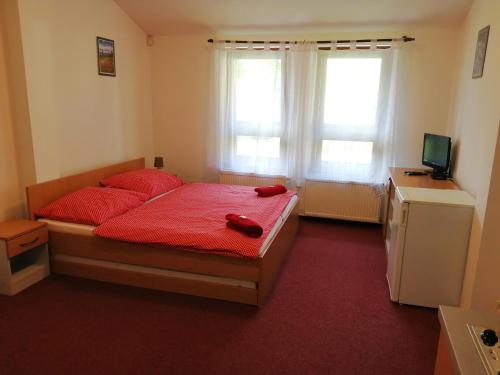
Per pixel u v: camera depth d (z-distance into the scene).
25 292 2.82
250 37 4.54
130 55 4.44
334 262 3.49
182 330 2.39
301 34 4.39
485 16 2.96
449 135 4.04
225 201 3.58
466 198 2.68
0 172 3.04
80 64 3.65
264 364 2.09
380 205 4.45
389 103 4.20
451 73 4.07
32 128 3.08
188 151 5.05
